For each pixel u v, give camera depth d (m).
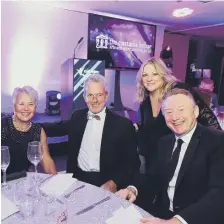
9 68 4.20
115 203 1.29
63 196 1.36
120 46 5.30
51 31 4.50
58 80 4.68
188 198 1.40
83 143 2.13
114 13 4.97
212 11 4.60
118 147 2.11
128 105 5.86
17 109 1.83
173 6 4.34
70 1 4.17
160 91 2.10
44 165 1.96
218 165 1.32
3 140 1.82
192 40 7.50
